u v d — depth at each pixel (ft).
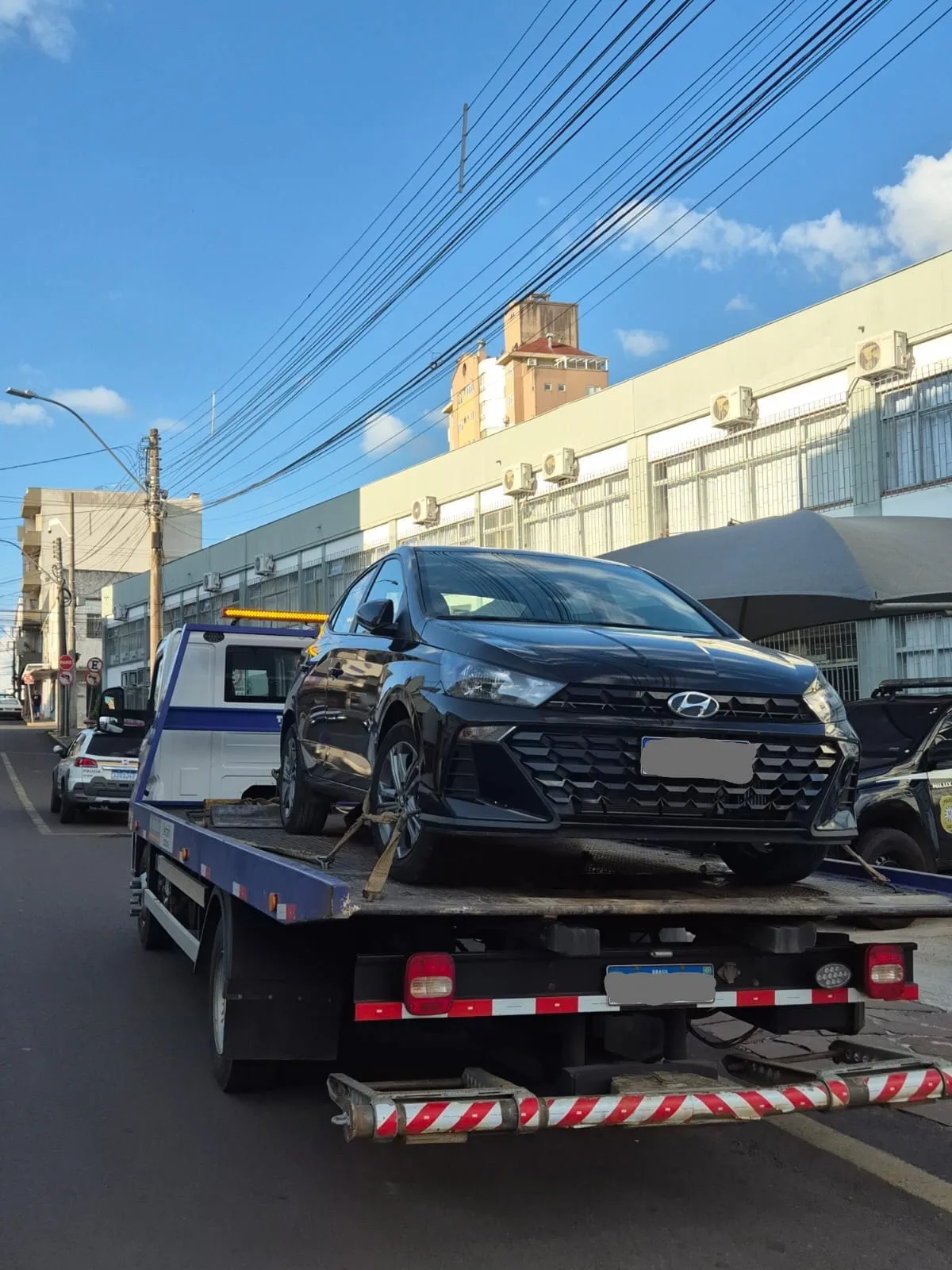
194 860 18.92
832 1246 12.06
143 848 27.48
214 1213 12.64
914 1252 11.96
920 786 30.01
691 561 36.58
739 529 36.78
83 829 56.85
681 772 13.26
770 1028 14.11
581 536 74.43
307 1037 14.44
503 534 82.94
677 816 13.35
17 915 31.94
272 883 13.29
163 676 31.83
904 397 52.42
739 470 61.72
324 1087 16.97
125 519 240.32
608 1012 13.11
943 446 50.37
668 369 66.08
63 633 162.40
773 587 33.32
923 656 50.93
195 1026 20.44
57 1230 12.19
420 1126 11.22
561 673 13.51
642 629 16.66
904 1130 15.83
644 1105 11.69
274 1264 11.43
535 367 254.06
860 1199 13.34
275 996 14.48
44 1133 15.07
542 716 13.19
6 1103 16.29
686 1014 13.80
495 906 11.87
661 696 13.60
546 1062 13.53
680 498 65.98
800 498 57.67
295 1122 15.55
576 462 73.92
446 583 17.71
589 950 12.09
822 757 14.01
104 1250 11.70
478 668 13.93
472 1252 11.75
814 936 13.03
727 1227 12.50
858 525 34.47
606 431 71.15
